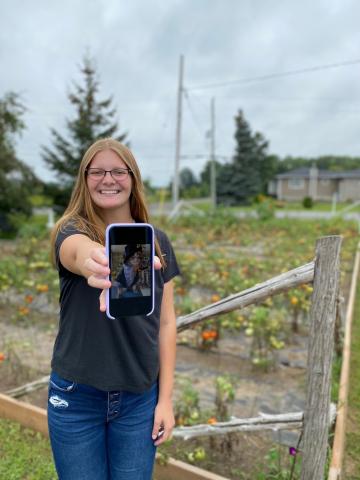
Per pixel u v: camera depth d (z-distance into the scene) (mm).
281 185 53969
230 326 4836
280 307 5352
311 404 1965
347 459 2941
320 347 1907
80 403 1591
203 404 3748
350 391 3783
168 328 1798
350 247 10742
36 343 5191
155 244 1646
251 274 7363
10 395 3504
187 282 6828
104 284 1242
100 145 1599
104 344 1541
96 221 1593
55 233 1553
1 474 2686
